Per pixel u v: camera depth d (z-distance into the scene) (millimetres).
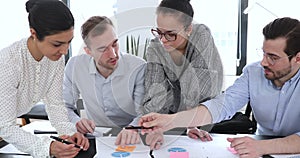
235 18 2674
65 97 1309
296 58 1184
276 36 1154
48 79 1248
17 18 2889
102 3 2791
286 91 1292
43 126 1431
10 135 1072
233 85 1413
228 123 1674
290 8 2533
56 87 1278
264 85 1357
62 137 1153
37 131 1351
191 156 1068
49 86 1268
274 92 1329
